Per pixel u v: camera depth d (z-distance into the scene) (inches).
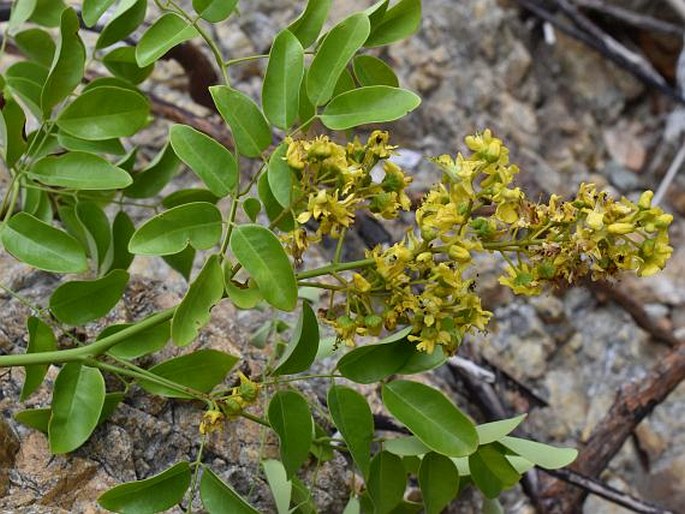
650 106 35.8
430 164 30.6
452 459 18.0
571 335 29.4
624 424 24.4
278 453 19.5
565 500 23.5
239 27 31.9
